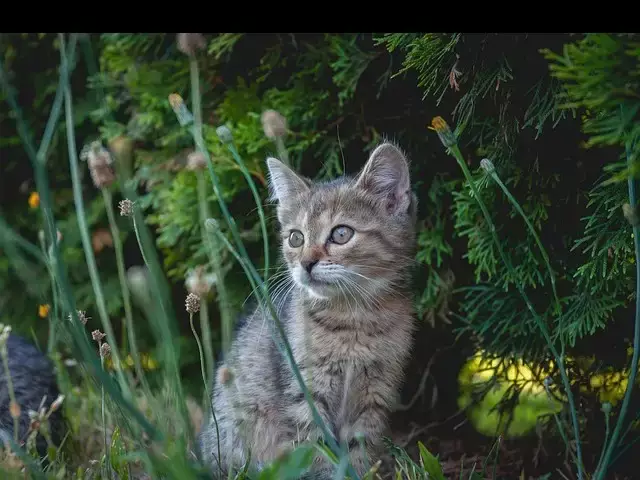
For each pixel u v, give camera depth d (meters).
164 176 1.06
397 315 0.87
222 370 0.80
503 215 0.90
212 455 0.85
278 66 1.02
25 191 1.17
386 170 0.88
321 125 1.00
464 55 0.88
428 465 0.81
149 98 1.05
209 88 1.04
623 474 0.90
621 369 0.92
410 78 0.96
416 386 1.03
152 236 1.13
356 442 0.85
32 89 1.17
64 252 1.13
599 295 0.87
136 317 1.13
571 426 0.91
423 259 0.96
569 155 0.89
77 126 1.15
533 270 0.90
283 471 0.77
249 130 0.99
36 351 0.91
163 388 0.97
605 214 0.85
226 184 1.02
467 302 0.95
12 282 1.15
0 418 0.87
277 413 0.86
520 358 0.95
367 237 0.87
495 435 0.96
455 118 0.92
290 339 0.86
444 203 0.97
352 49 0.96
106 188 0.79
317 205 0.88
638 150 0.77
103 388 0.81
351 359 0.85
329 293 0.86
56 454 0.83
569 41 0.86
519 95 0.88
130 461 0.83
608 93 0.75
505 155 0.89
